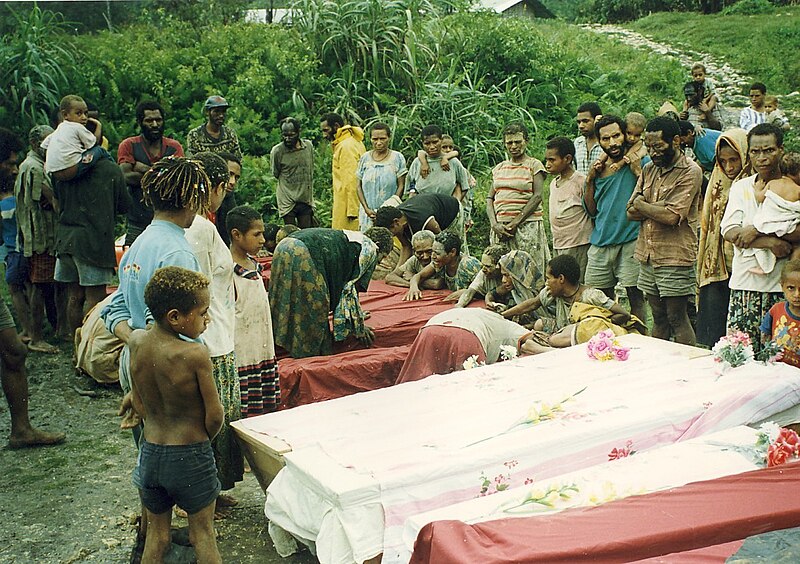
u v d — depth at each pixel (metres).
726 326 5.51
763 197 4.79
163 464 3.40
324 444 3.76
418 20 13.55
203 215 4.21
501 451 3.58
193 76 12.85
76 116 6.83
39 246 7.20
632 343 5.06
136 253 3.72
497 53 13.82
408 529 3.06
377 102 12.97
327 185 11.75
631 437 3.83
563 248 6.72
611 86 14.07
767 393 4.13
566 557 2.66
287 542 3.89
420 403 4.25
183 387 3.36
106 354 6.36
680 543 2.77
